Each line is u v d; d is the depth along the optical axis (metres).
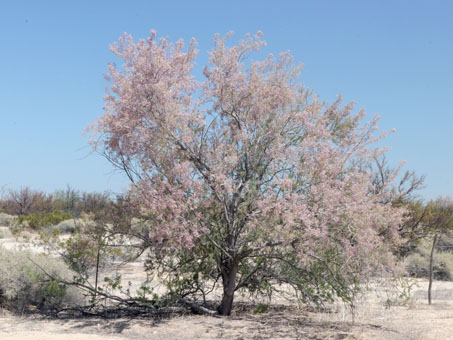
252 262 10.29
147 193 8.31
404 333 8.10
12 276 10.03
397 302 10.46
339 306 10.85
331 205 8.17
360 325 8.76
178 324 8.72
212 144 9.29
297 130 9.52
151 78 8.69
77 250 10.21
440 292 13.80
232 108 9.45
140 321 9.02
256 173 9.23
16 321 9.12
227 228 9.30
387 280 9.12
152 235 8.42
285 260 9.14
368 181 8.84
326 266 8.74
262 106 9.16
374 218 8.68
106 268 13.63
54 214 31.86
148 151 8.57
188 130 8.75
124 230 9.48
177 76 9.05
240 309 10.55
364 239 8.24
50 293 10.02
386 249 8.86
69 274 10.77
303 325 8.72
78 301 10.71
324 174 8.41
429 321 9.15
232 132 9.40
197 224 8.62
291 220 7.96
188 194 8.65
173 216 8.28
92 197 37.75
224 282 9.81
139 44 8.80
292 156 8.70
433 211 21.06
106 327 8.60
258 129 9.32
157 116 8.62
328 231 8.50
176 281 9.78
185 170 8.30
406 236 18.61
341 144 9.12
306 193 8.63
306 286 9.81
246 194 9.03
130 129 8.60
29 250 11.28
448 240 20.78
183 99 9.14
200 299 11.58
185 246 8.44
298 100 9.73
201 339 7.79
